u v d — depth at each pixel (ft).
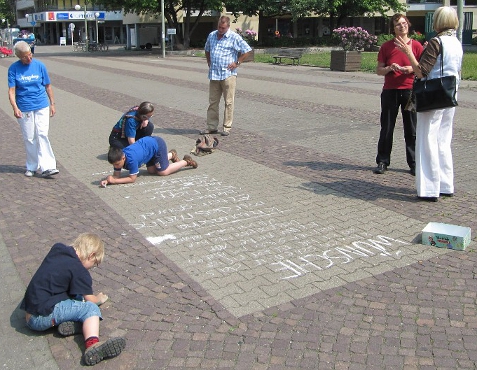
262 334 12.28
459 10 44.75
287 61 94.94
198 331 12.48
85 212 20.42
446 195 20.90
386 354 11.47
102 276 15.24
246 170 25.38
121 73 76.64
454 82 18.89
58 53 146.92
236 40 31.96
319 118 38.24
